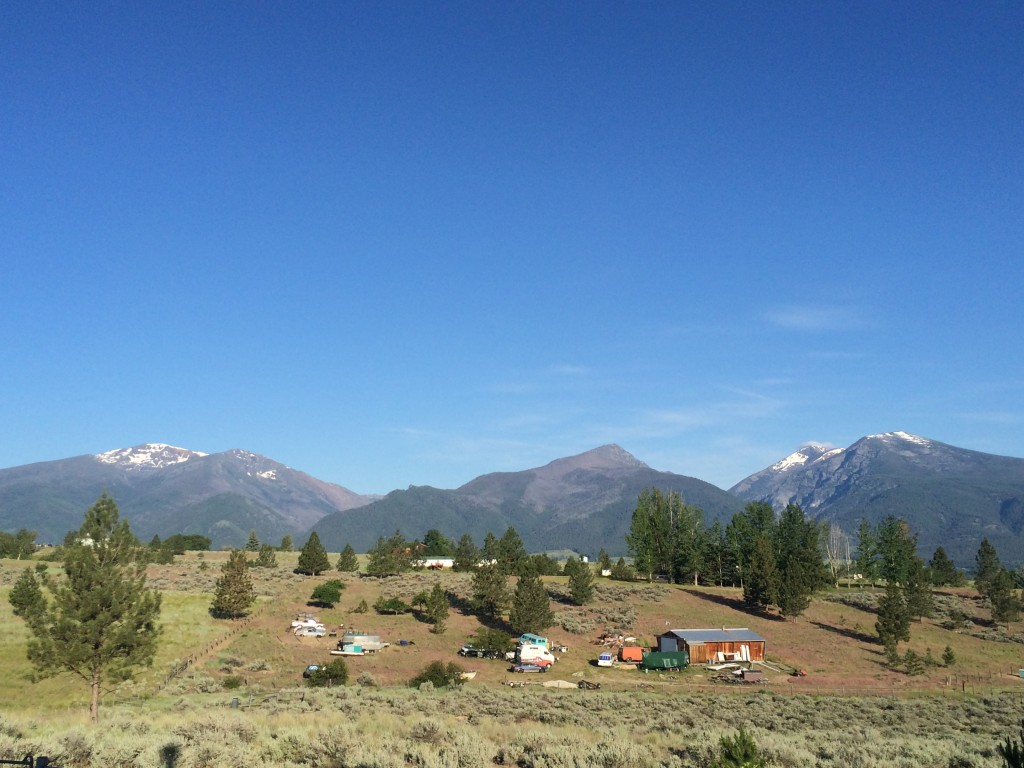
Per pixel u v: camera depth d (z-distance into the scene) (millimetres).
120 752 22609
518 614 91062
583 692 65875
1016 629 112312
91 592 37094
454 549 190000
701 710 54719
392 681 69375
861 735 39188
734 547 145125
